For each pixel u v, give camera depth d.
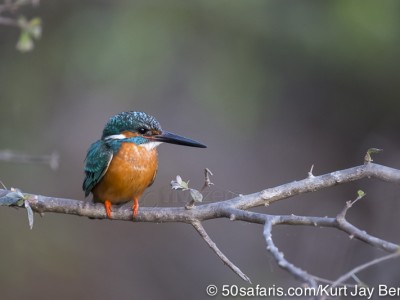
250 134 14.81
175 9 13.02
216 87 13.27
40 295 13.92
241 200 6.10
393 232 13.78
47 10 13.05
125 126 7.50
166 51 12.99
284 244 13.17
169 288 14.68
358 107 14.73
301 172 15.08
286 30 13.05
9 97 13.23
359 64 13.36
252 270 14.20
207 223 14.95
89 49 12.83
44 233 14.48
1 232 14.09
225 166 14.87
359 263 12.88
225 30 13.22
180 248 15.07
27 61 13.20
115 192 7.41
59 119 13.81
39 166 14.02
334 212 14.48
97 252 14.84
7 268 13.86
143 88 13.60
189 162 14.80
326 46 13.08
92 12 13.04
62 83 13.45
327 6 13.06
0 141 13.16
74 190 14.14
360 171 6.04
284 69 13.55
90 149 7.58
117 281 14.54
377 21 12.80
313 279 4.61
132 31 12.80
